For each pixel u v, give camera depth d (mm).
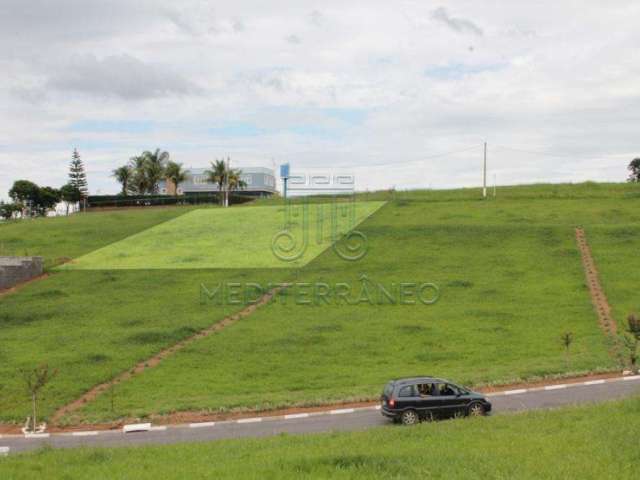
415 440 25750
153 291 72750
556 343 52562
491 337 54781
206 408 38656
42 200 188750
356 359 50000
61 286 76438
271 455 23938
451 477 19672
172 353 52750
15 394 43219
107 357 51125
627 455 21641
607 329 56312
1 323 63344
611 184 128375
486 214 101750
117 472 22469
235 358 50938
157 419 37500
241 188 173625
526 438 24562
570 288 68875
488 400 36125
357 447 24703
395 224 96875
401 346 53000
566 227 90375
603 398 36844
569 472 19969
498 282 71750
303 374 46531
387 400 33594
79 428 36719
